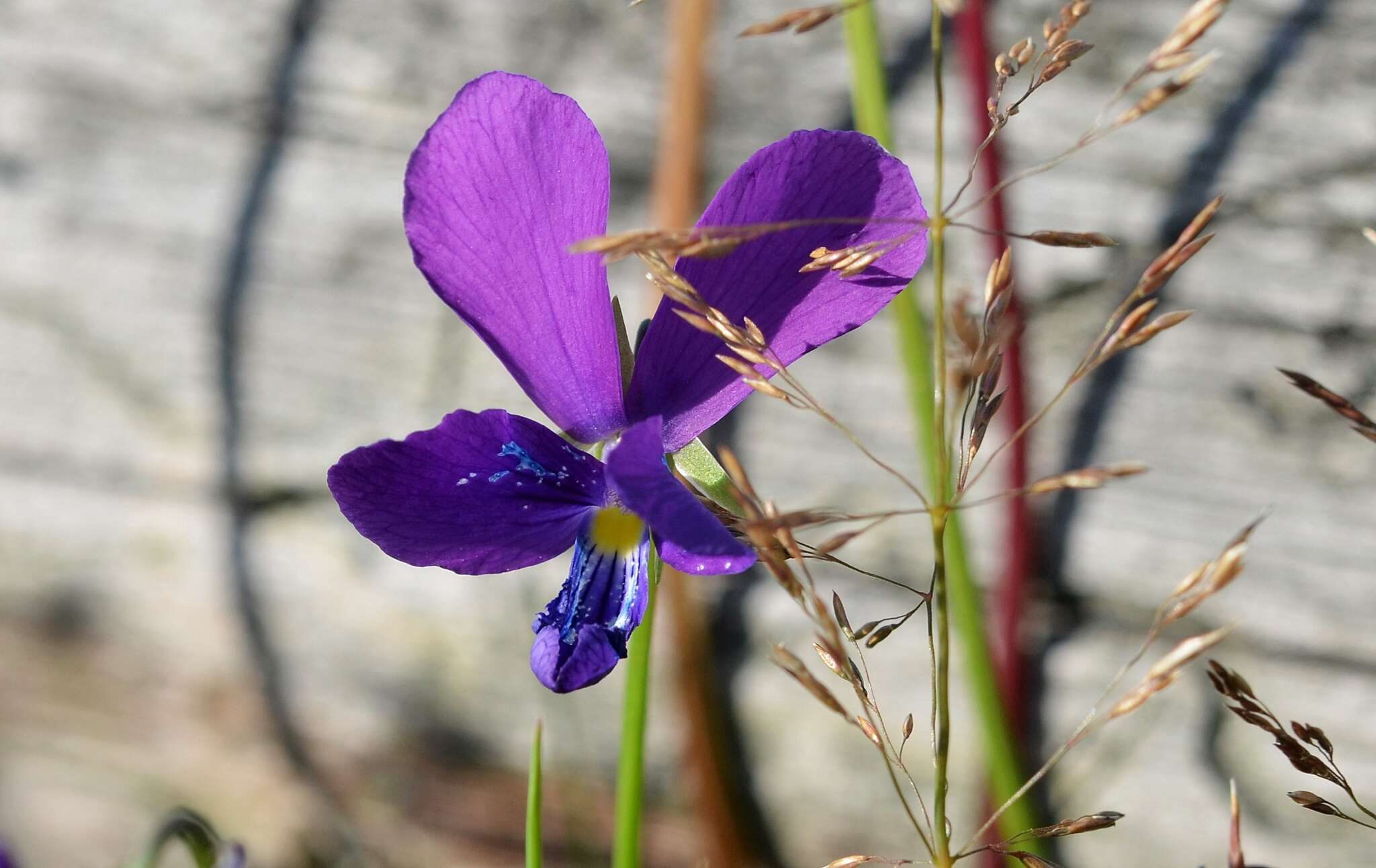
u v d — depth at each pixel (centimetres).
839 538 15
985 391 15
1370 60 21
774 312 16
